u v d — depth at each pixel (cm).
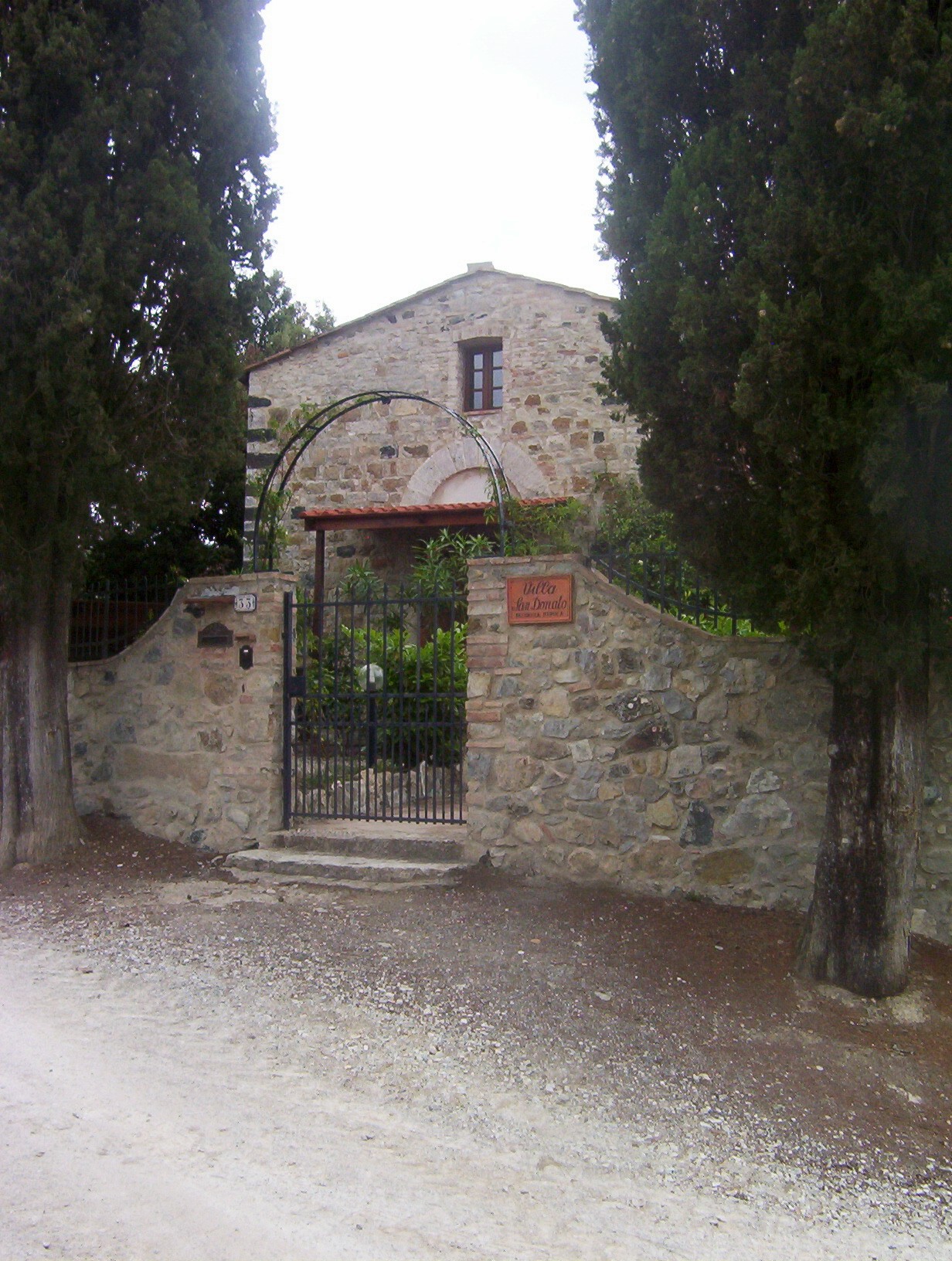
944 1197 361
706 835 654
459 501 1463
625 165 589
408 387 1504
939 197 445
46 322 700
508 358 1458
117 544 1434
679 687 667
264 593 801
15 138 709
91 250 708
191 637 826
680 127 562
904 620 485
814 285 467
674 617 679
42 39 720
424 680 931
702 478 514
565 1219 335
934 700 591
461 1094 420
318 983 532
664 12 552
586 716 691
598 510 1389
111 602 880
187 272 763
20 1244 304
